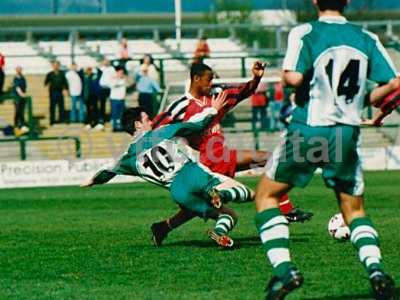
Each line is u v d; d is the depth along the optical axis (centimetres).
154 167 2506
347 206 1744
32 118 7400
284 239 1694
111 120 7519
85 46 9506
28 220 3691
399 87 1692
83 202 4584
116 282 2077
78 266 2328
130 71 8375
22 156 6800
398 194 4566
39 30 9250
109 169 2486
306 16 12675
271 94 7531
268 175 1728
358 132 1706
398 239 2727
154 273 2180
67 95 8181
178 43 9594
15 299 1906
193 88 2523
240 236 2894
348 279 2025
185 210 2625
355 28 1706
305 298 1834
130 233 3061
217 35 10588
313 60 1672
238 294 1889
